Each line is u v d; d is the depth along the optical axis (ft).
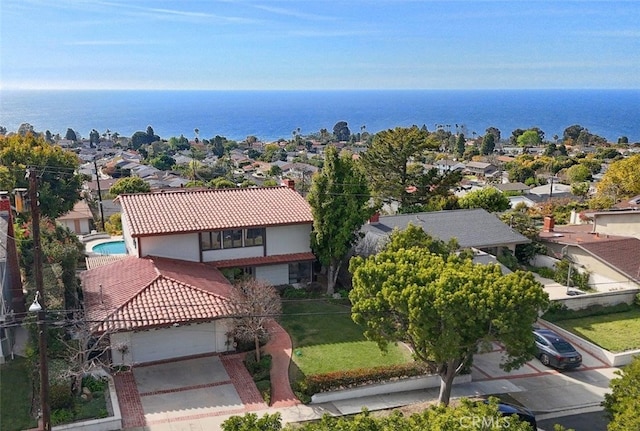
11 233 85.92
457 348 61.52
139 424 66.39
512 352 63.93
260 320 81.66
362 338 91.81
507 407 68.95
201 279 93.25
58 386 66.95
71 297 87.45
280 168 442.91
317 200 104.83
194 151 625.82
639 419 49.03
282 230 109.81
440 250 85.20
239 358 84.74
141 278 88.33
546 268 131.85
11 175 149.59
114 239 150.51
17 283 84.64
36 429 61.57
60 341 75.10
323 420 44.83
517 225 140.56
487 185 325.42
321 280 115.96
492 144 605.31
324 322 97.81
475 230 131.23
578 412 75.10
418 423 43.88
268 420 43.29
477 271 65.05
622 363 90.02
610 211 149.48
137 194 112.27
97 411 66.80
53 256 88.43
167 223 102.06
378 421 44.73
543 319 105.19
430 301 60.85
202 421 67.51
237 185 290.76
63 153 171.12
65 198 167.53
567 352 87.76
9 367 75.87
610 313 110.11
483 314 59.11
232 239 106.63
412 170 176.76
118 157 522.88
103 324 74.23
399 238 85.05
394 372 78.18
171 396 73.15
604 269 120.98
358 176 106.32
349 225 104.58
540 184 350.43
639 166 201.46
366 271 66.49
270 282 110.11
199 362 83.05
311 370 80.69
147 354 82.07
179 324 77.97
